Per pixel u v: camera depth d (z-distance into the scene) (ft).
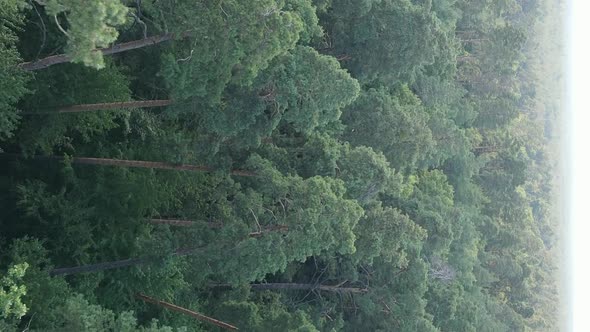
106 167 106.73
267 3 78.84
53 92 92.27
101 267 97.40
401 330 132.16
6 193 102.99
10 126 82.89
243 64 87.97
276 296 133.28
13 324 75.77
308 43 123.65
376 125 129.08
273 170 101.24
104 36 61.57
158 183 108.68
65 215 100.12
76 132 107.96
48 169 105.29
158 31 87.92
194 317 119.14
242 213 98.37
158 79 108.06
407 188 135.44
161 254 95.40
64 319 81.20
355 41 126.52
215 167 110.73
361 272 140.26
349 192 113.70
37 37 88.79
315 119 101.24
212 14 78.74
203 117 101.24
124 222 104.63
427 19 124.77
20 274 72.64
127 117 103.65
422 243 136.15
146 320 115.03
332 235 98.22
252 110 99.04
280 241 94.58
